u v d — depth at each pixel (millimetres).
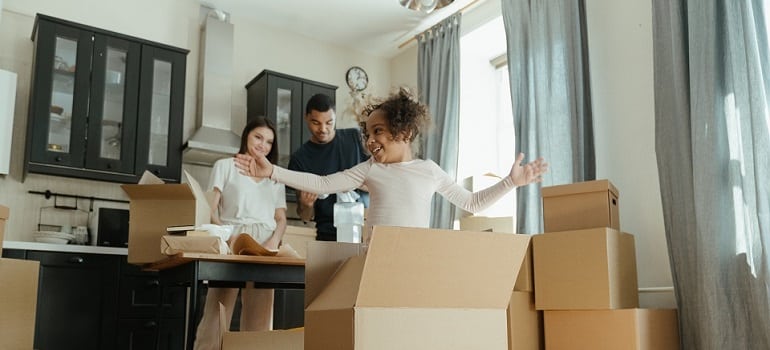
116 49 4660
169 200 2537
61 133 4379
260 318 2904
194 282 2176
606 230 2779
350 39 5945
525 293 2967
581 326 2797
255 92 5344
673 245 3227
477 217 4355
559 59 4109
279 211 3229
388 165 2119
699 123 3076
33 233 4371
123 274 4180
